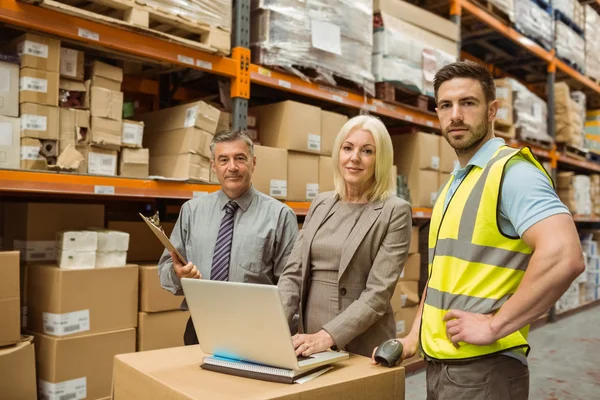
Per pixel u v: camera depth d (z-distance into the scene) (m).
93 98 2.45
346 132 1.83
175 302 2.69
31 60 2.22
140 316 2.57
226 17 2.81
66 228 2.63
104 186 2.41
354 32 3.41
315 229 1.86
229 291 1.20
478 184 1.30
